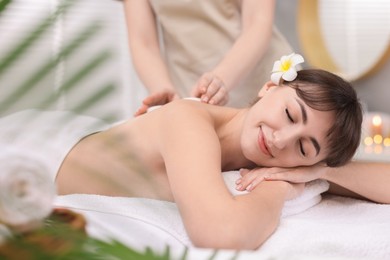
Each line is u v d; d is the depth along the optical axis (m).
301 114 1.01
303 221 0.94
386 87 2.39
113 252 0.29
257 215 0.83
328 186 1.12
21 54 0.31
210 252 0.41
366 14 2.43
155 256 0.30
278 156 1.03
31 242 0.30
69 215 0.39
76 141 0.97
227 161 1.14
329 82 1.05
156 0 1.67
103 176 0.43
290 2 2.54
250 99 1.64
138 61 1.66
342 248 0.84
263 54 1.59
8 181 0.29
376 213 1.04
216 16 1.67
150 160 1.00
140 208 0.85
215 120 1.12
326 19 2.51
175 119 0.99
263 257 0.41
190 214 0.81
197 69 1.71
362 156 1.93
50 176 0.30
